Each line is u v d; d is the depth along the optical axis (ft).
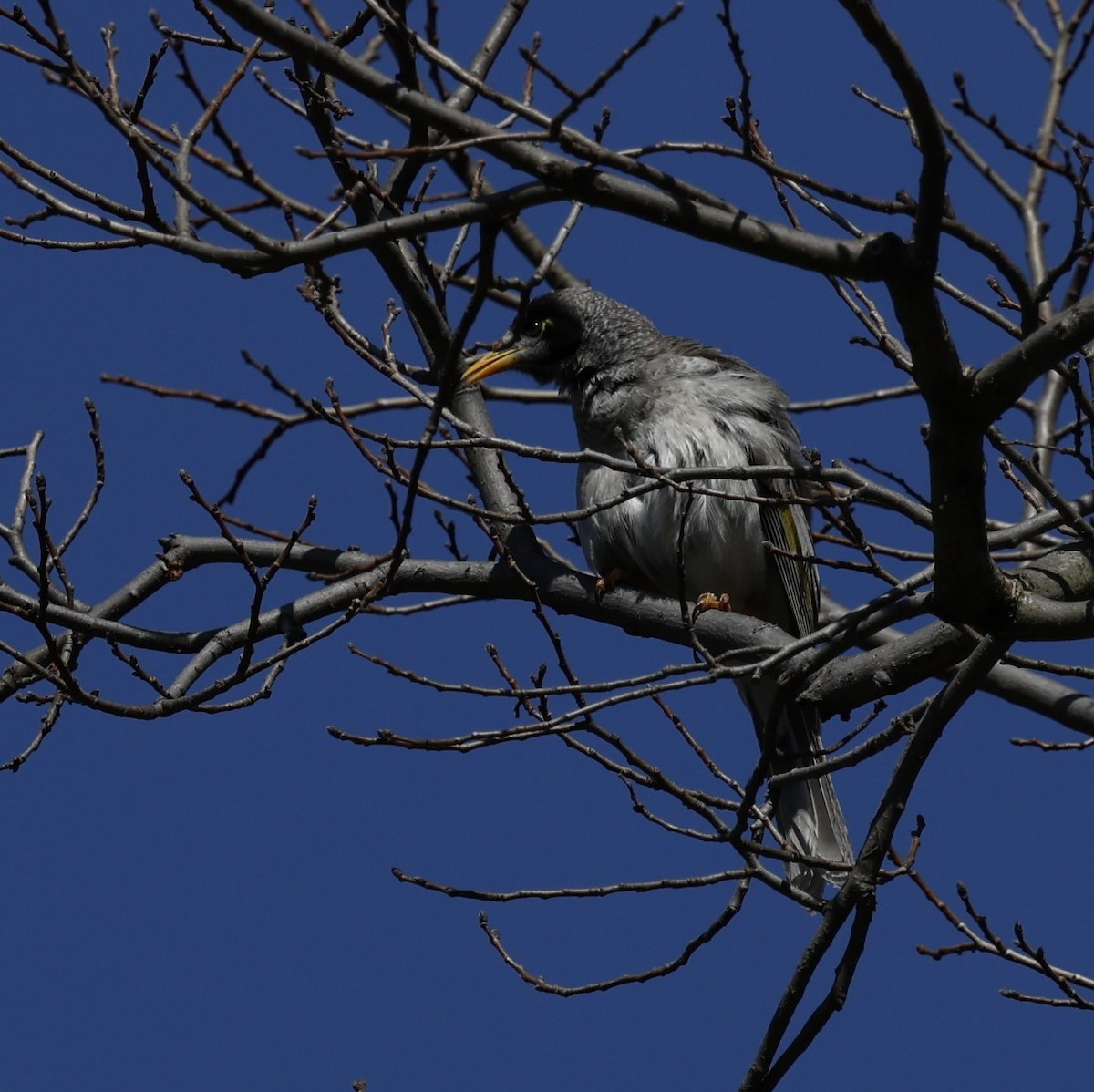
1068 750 37.06
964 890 33.63
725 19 26.07
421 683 32.32
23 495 40.65
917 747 32.24
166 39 31.24
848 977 32.12
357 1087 33.42
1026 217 47.75
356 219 39.19
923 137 25.62
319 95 34.47
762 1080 32.24
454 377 27.78
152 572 41.19
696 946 33.60
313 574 34.30
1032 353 27.12
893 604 30.81
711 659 30.53
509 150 25.80
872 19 24.53
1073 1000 33.35
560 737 33.35
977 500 28.84
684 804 32.58
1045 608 30.48
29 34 28.58
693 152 26.32
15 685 38.60
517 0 42.29
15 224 30.91
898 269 26.71
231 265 26.73
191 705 33.22
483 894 33.58
